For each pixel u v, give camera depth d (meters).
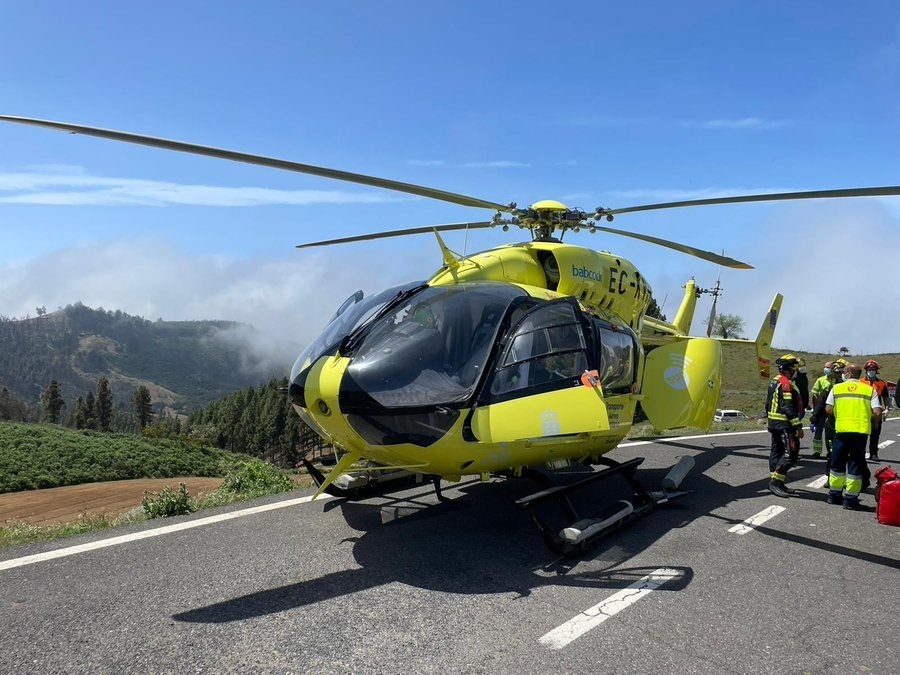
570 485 5.62
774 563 5.03
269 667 3.29
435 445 4.74
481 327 5.07
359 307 5.70
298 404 5.44
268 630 3.72
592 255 7.09
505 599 4.21
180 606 4.07
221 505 6.96
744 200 6.33
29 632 3.69
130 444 38.38
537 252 6.82
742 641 3.65
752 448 11.19
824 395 10.95
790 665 3.38
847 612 4.10
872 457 10.80
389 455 4.95
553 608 4.07
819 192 5.63
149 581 4.50
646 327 8.72
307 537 5.57
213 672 3.24
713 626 3.84
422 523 6.01
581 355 5.31
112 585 4.42
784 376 7.73
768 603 4.22
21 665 3.30
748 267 7.86
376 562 4.93
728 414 36.22
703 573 4.76
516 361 4.97
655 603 4.18
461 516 6.26
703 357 8.07
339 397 4.79
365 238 7.91
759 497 7.41
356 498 6.85
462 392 4.71
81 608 4.03
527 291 5.79
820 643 3.64
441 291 5.46
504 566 4.86
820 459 10.95
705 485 8.01
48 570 4.73
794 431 7.50
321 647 3.51
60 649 3.48
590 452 6.41
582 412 4.98
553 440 5.45
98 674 3.21
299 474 10.83
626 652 3.48
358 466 6.34
